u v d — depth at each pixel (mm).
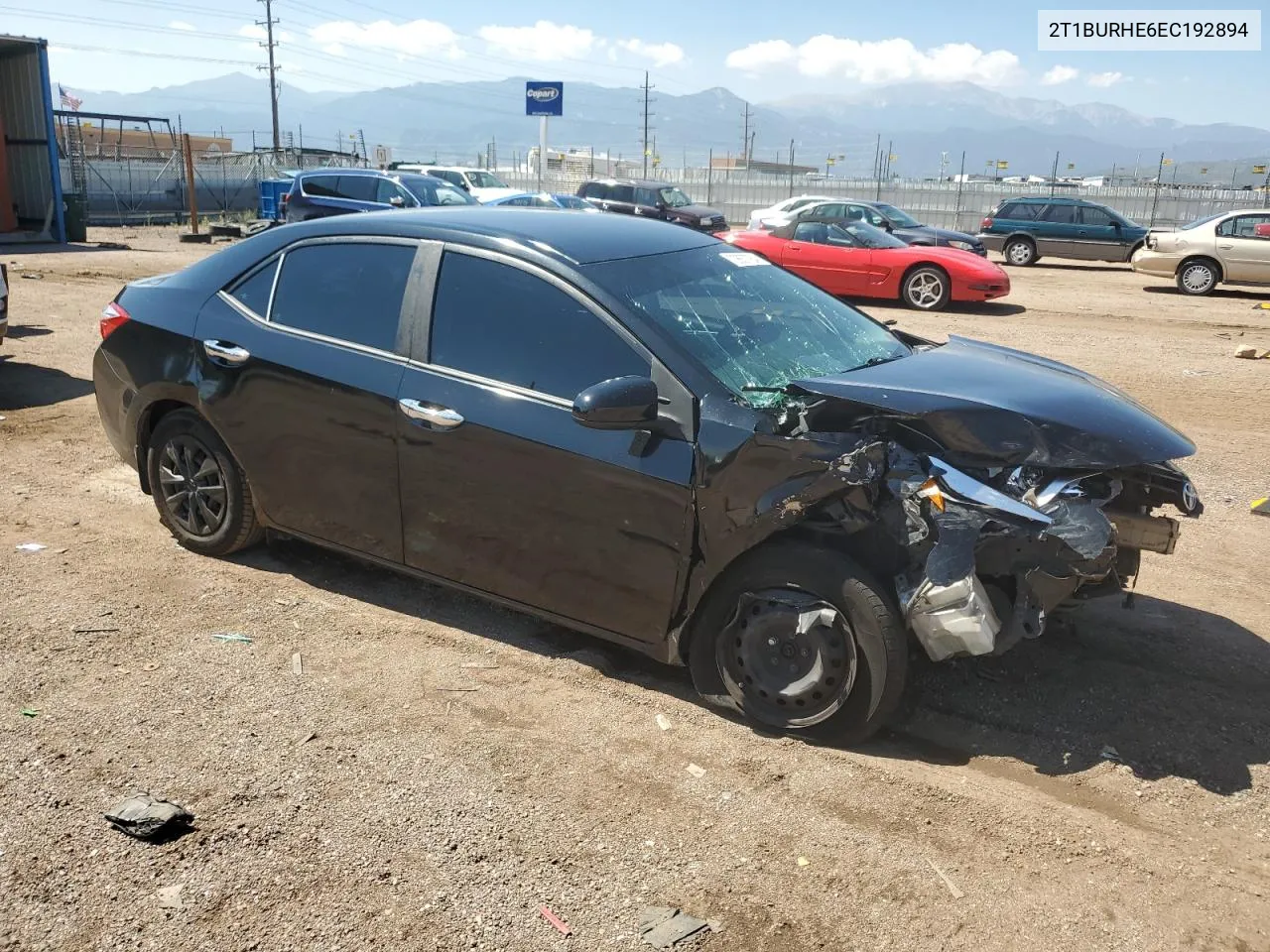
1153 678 4055
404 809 3088
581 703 3752
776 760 3416
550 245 3945
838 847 2982
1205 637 4457
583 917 2666
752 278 4402
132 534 5262
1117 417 3502
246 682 3811
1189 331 13820
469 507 3906
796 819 3105
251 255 4668
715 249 4516
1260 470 7152
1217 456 7500
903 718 3697
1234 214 18703
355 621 4344
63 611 4336
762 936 2621
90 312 12922
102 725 3492
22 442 6988
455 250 4043
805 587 3393
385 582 4750
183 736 3443
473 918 2650
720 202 47938
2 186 23656
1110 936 2656
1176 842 3059
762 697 3562
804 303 4387
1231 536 5805
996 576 3406
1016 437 3359
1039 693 3912
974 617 3162
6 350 10203
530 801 3150
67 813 3020
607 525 3623
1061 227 24812
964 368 3893
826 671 3416
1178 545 5629
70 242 24328
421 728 3543
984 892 2807
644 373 3588
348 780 3223
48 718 3525
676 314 3773
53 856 2836
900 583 3336
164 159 40000
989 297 15805
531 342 3803
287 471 4426
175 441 4859
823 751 3477
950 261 15844
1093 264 26922
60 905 2652
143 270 18391
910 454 3453
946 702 3824
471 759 3369
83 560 4895
